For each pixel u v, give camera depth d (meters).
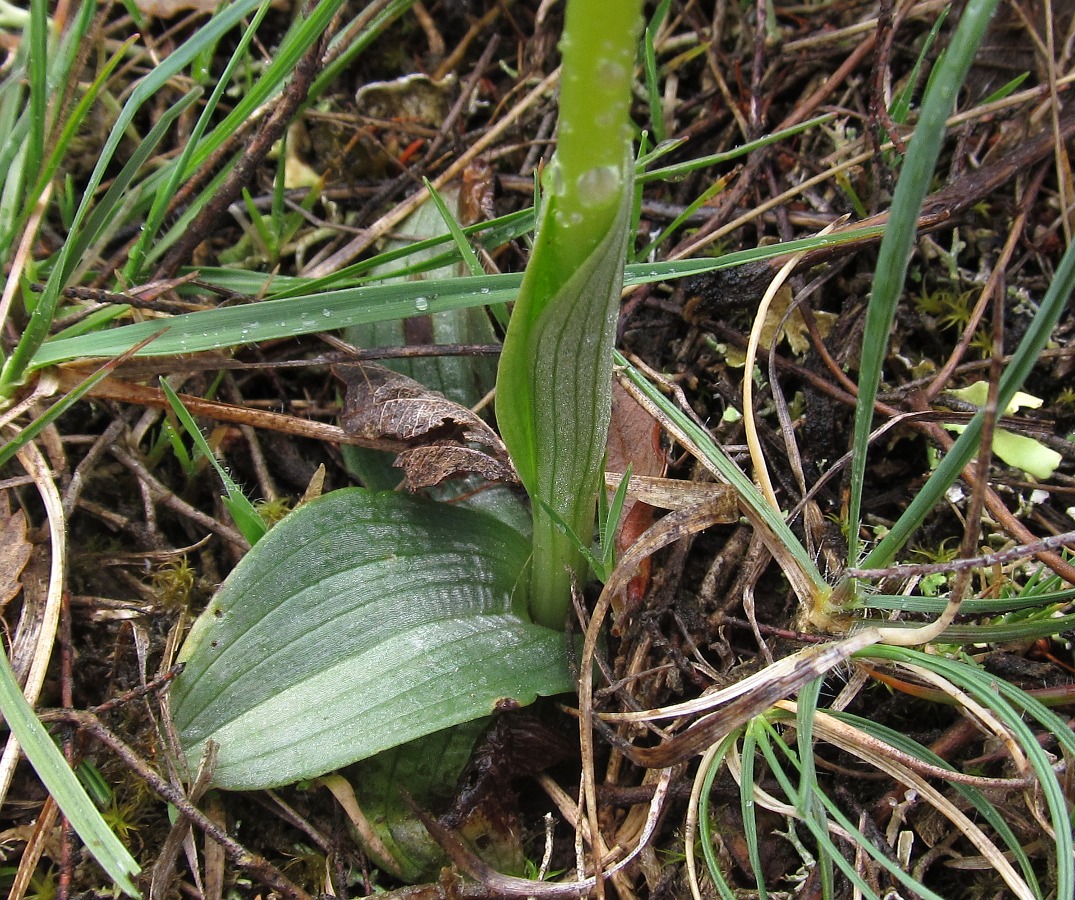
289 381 0.18
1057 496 0.16
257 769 0.13
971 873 0.14
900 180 0.12
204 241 0.18
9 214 0.16
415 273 0.17
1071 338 0.17
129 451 0.16
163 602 0.15
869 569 0.13
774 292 0.16
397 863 0.14
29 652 0.14
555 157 0.11
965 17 0.11
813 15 0.19
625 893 0.14
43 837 0.14
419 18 0.20
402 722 0.14
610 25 0.10
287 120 0.17
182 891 0.14
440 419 0.16
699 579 0.16
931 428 0.16
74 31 0.16
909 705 0.15
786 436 0.16
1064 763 0.14
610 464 0.16
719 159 0.16
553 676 0.14
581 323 0.12
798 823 0.14
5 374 0.15
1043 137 0.17
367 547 0.15
